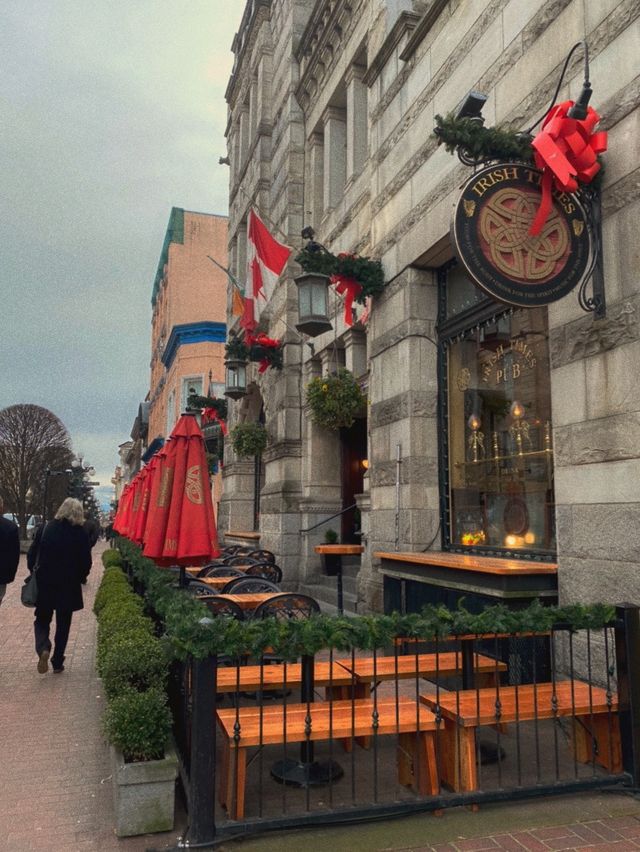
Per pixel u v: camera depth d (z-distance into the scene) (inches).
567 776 164.9
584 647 201.9
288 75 594.2
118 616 221.0
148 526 241.8
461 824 143.3
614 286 202.7
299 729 148.2
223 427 805.9
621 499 193.5
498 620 157.6
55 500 1406.3
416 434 327.3
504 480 280.1
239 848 133.3
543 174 202.7
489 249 198.5
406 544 322.7
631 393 192.9
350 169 453.4
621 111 203.2
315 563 500.7
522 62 257.0
